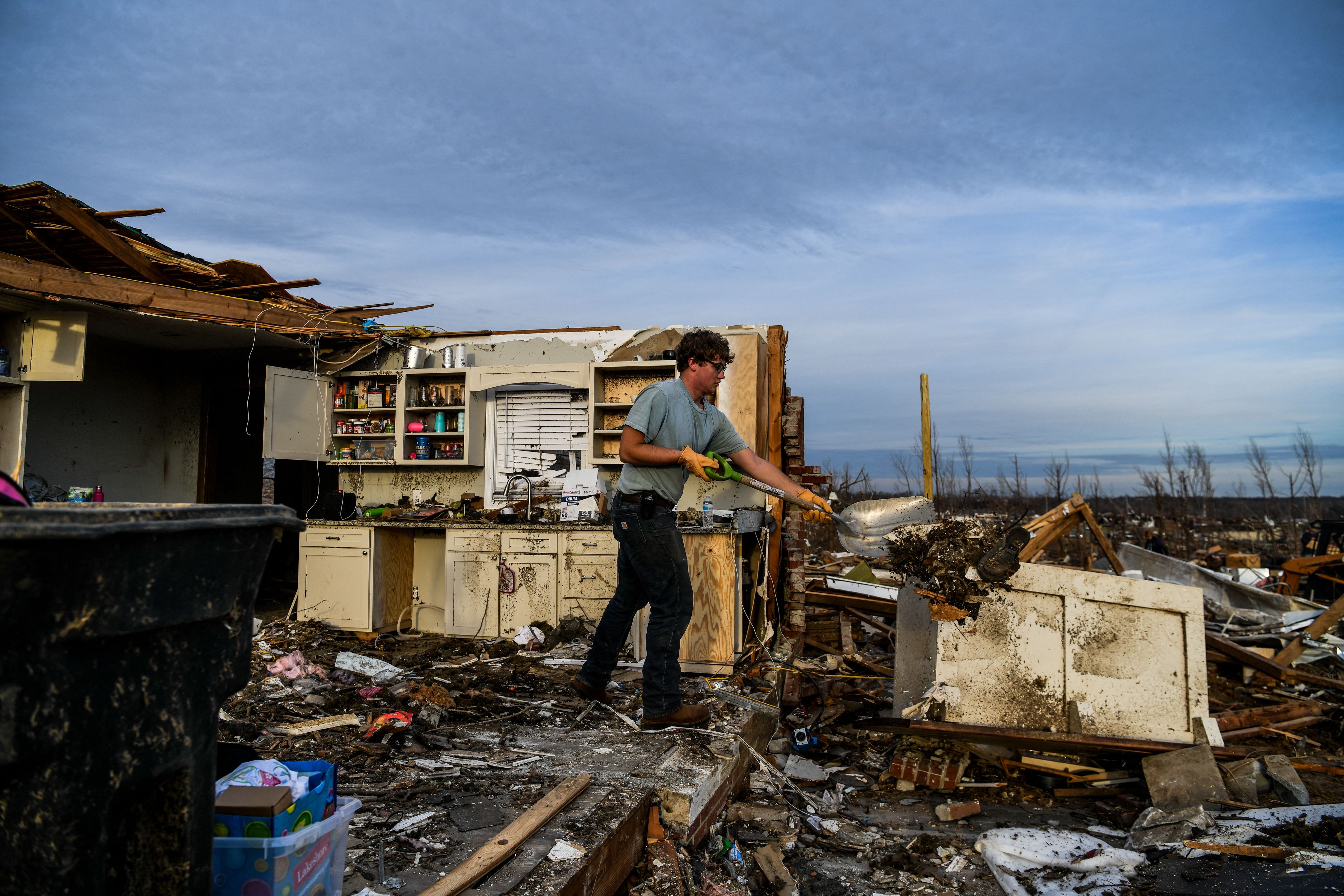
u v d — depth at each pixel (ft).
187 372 27.55
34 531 3.05
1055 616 13.67
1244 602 24.67
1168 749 12.76
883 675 20.21
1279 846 10.01
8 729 3.18
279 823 4.91
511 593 20.24
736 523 16.52
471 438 23.13
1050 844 10.81
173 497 27.25
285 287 22.65
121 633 3.49
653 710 11.66
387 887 6.32
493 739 11.14
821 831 11.69
